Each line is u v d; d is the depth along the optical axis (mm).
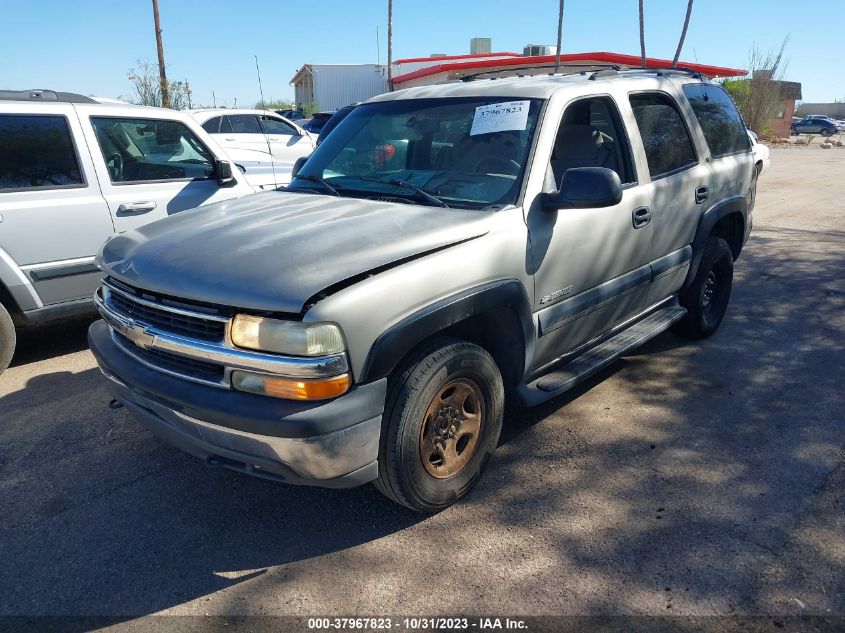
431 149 3709
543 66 5047
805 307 6133
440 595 2631
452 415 3051
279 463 2555
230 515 3186
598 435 3854
